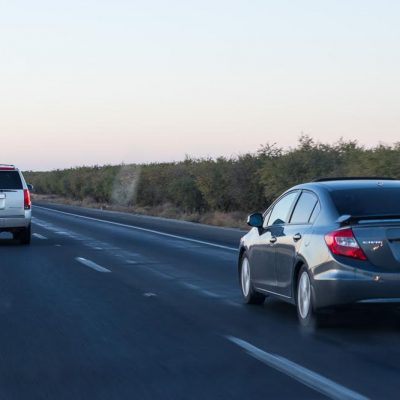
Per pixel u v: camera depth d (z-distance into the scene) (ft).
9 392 29.04
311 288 38.70
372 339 37.60
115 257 80.64
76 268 70.49
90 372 31.89
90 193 288.30
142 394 28.55
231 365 32.73
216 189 163.73
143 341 37.99
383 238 37.11
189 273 66.64
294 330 40.14
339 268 37.11
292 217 43.24
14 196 93.81
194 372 31.63
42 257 80.59
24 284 59.57
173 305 49.14
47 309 47.75
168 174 208.95
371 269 36.83
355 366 32.14
